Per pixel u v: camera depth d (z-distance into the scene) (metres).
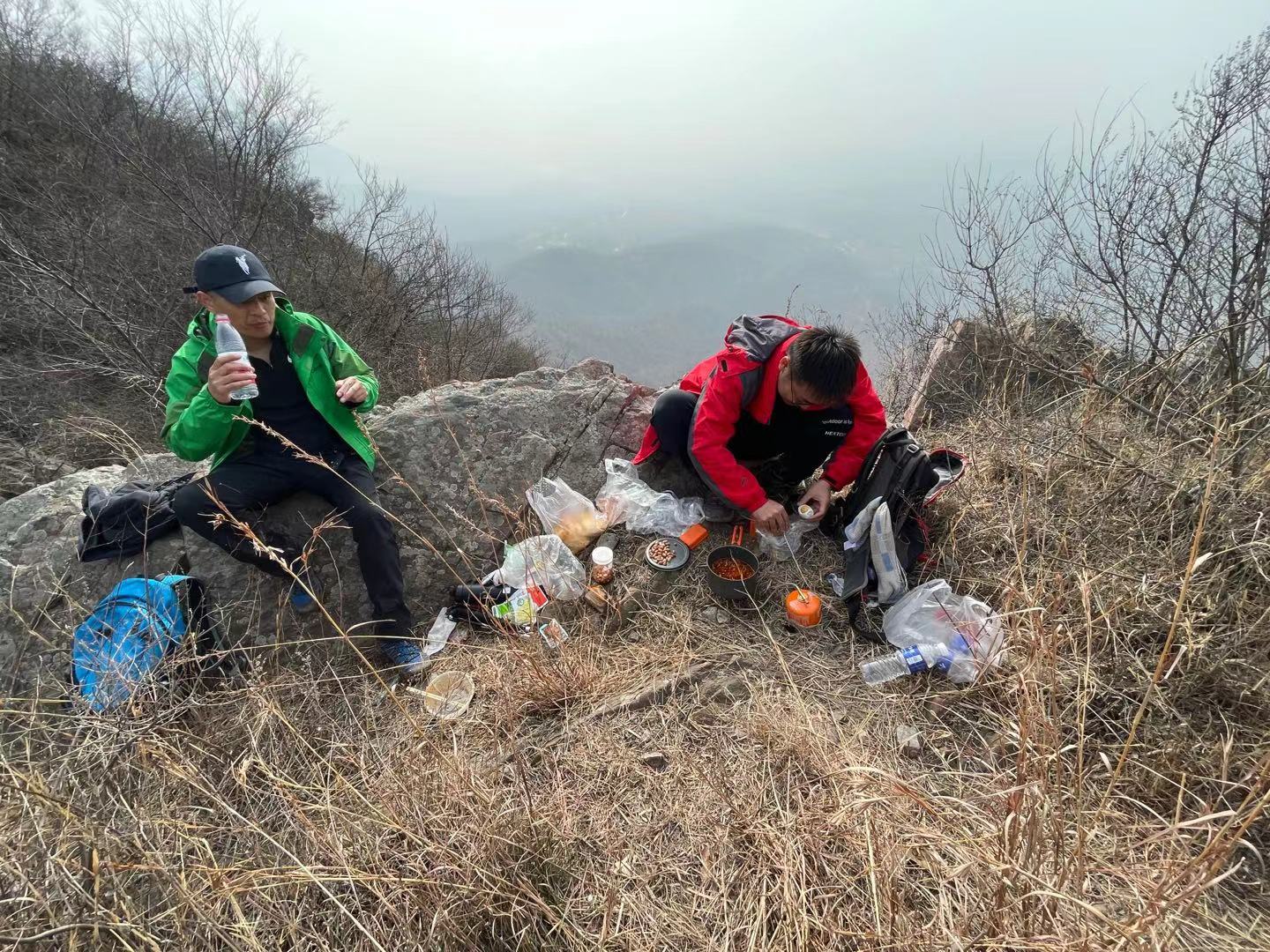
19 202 6.64
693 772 1.83
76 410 4.99
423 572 2.76
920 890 1.44
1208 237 3.48
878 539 2.27
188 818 1.60
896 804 1.58
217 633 2.34
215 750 1.87
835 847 1.56
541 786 1.83
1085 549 2.14
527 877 1.50
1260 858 1.46
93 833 1.33
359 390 2.48
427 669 2.35
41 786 1.37
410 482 2.94
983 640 2.07
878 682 2.10
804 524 2.84
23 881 1.25
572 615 2.53
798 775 1.79
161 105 8.94
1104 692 1.78
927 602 2.25
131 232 6.96
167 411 2.28
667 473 3.22
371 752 1.98
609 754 1.92
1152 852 1.46
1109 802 1.58
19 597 2.39
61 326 5.63
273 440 2.48
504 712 2.06
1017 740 1.67
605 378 3.63
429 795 1.70
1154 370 2.86
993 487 2.71
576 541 2.85
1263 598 1.80
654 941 1.43
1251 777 1.35
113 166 7.81
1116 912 1.31
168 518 2.53
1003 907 1.22
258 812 1.75
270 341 2.47
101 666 1.94
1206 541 1.97
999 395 3.40
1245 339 2.97
